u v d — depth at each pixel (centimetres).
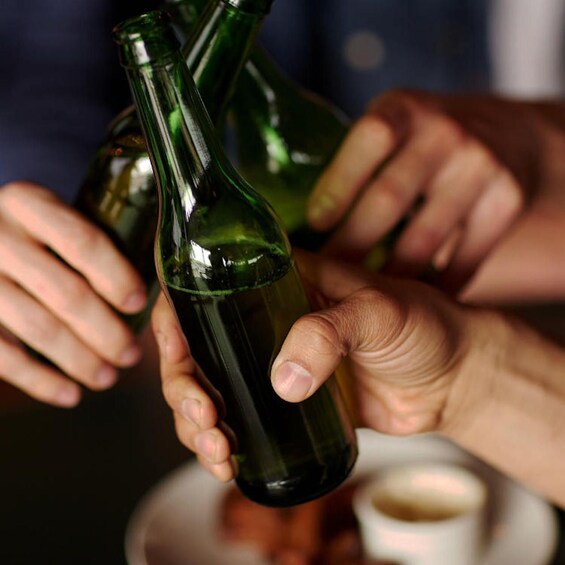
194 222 65
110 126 78
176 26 79
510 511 102
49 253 79
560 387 83
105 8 161
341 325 67
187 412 70
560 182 107
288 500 70
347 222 85
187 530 104
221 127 73
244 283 66
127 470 109
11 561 99
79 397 86
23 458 112
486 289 142
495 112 106
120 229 77
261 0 69
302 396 66
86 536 101
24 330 80
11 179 147
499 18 201
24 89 154
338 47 197
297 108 86
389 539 97
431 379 79
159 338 73
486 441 84
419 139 89
